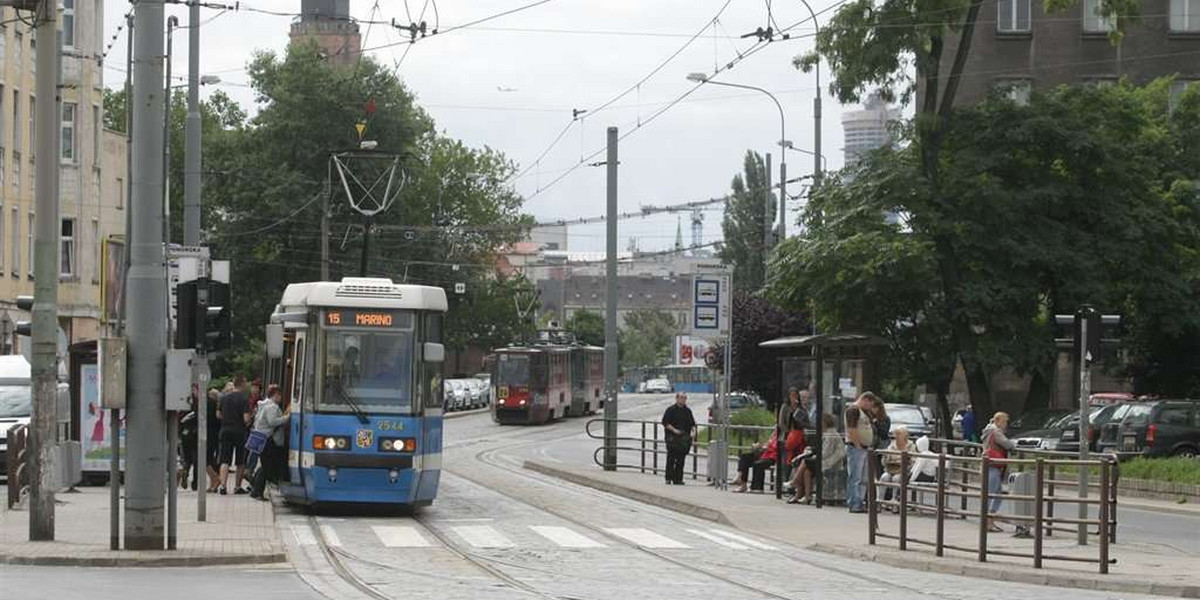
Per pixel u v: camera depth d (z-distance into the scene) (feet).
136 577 61.67
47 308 73.51
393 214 293.43
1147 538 88.43
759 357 223.30
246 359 255.09
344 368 92.38
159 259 69.72
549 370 276.82
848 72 154.40
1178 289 165.58
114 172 246.47
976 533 84.58
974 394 163.73
